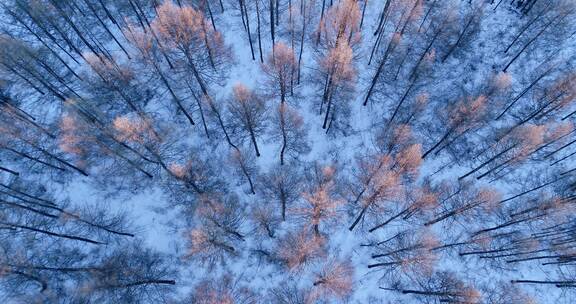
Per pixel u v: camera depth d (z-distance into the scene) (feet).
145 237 118.93
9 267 100.37
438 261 118.52
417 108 124.06
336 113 133.18
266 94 131.85
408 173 119.03
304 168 127.03
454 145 131.13
